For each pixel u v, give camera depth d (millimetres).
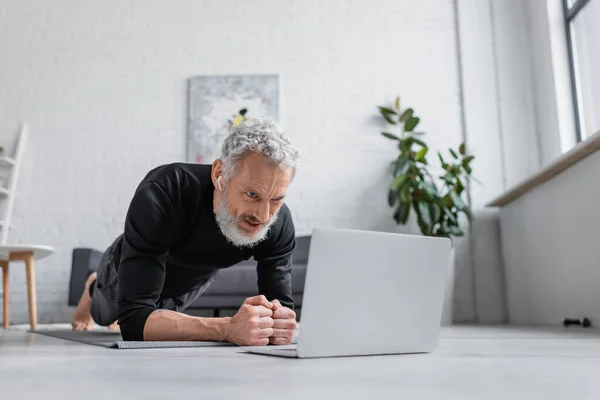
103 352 1271
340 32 4898
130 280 1518
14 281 4590
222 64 4863
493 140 4613
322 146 4754
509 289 4355
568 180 3221
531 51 4645
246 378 778
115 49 4898
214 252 1688
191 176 1602
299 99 4812
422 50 4859
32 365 972
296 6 4922
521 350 1351
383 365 960
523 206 3977
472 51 4758
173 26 4918
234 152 1385
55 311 4578
